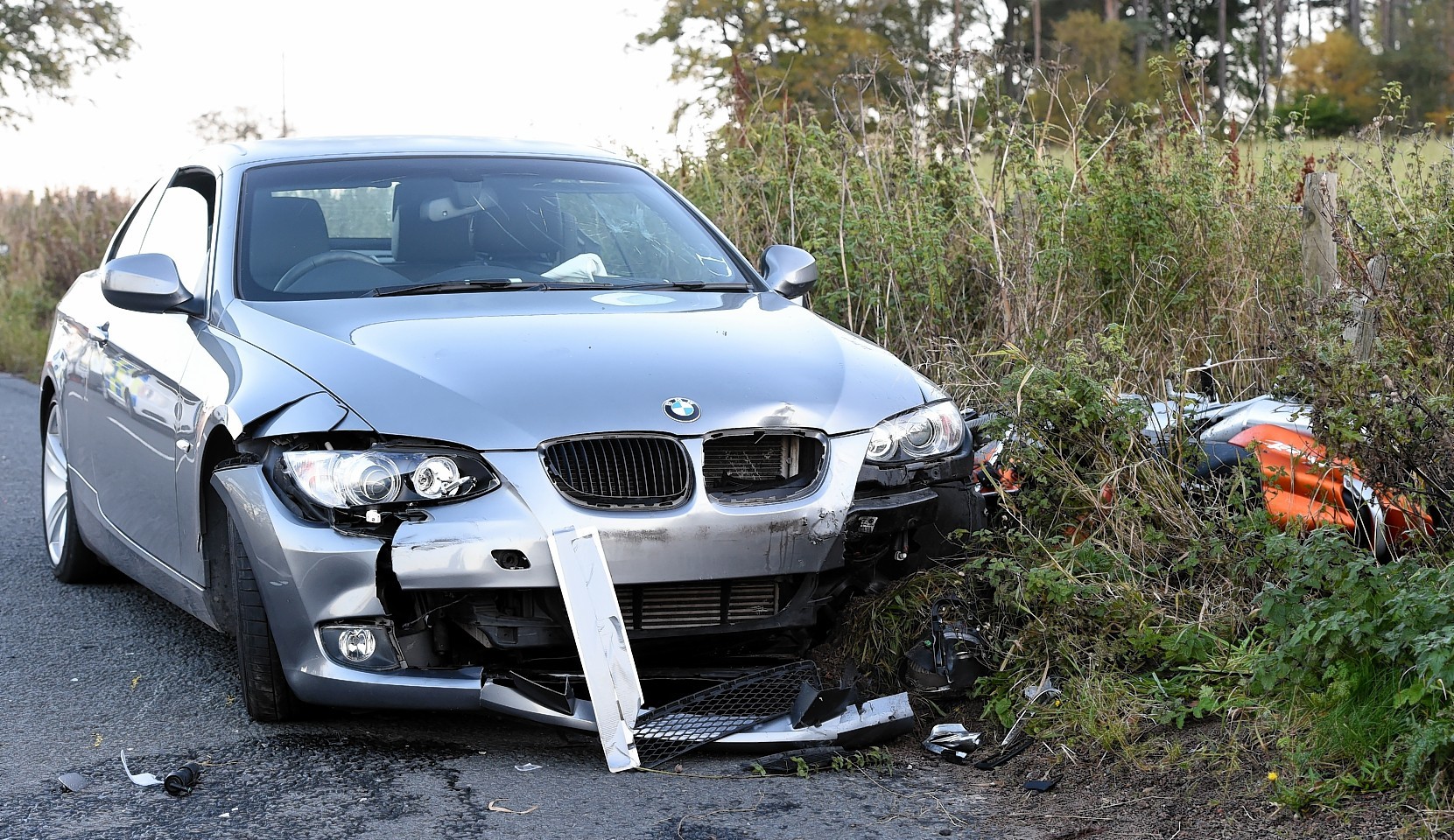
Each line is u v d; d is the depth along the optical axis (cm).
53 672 447
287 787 345
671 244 495
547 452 352
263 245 452
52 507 582
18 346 1376
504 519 345
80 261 1566
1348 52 4850
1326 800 304
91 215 1609
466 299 428
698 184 898
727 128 918
